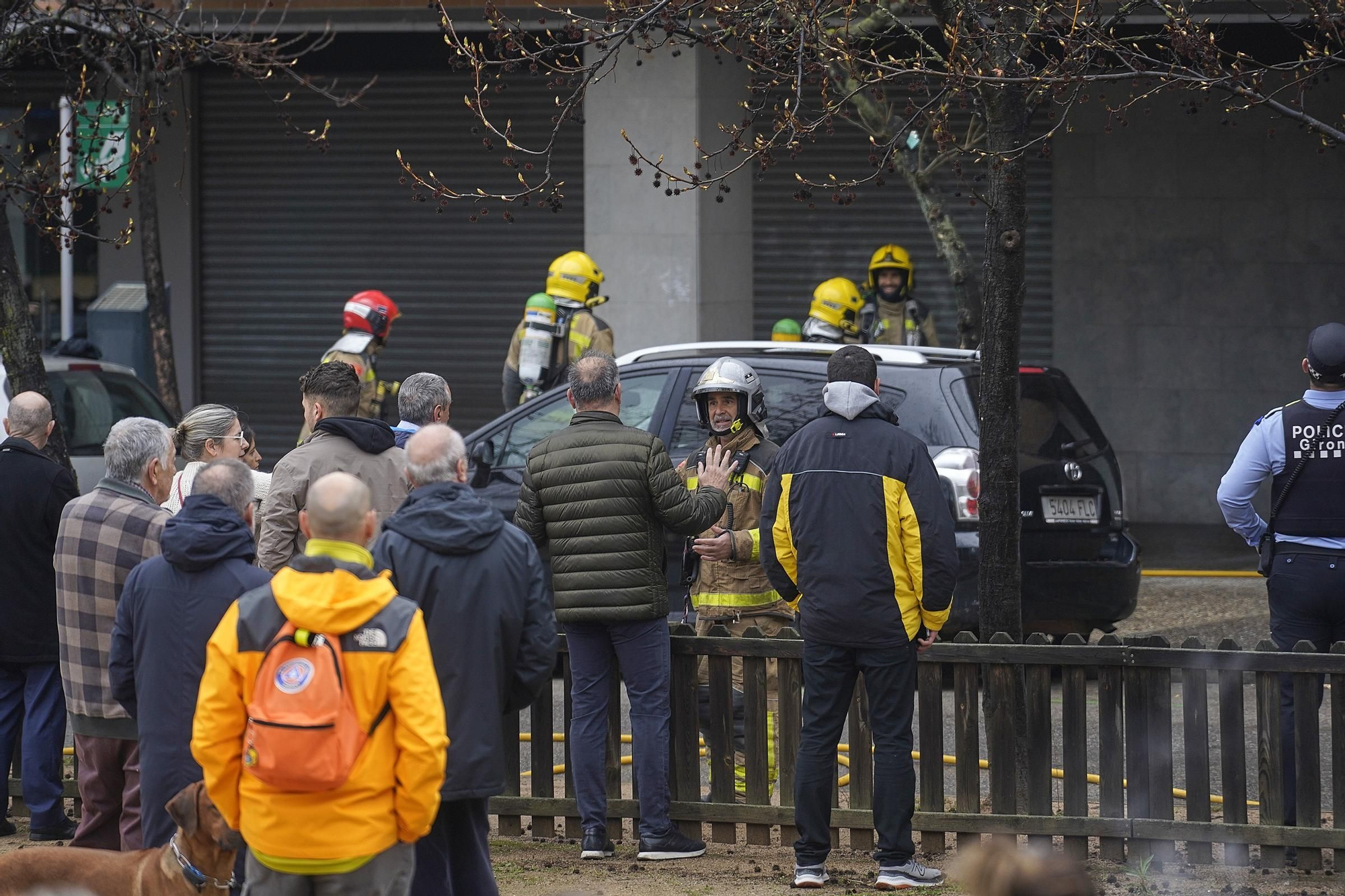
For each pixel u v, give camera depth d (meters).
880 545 13.27
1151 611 26.38
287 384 38.75
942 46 25.55
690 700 15.12
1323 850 13.98
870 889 13.67
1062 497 21.52
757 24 15.82
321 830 8.84
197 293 38.88
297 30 32.75
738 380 15.52
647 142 33.69
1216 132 35.47
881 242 36.22
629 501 14.21
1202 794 14.14
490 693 11.16
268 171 38.28
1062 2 16.69
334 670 8.75
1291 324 35.56
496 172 37.19
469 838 11.52
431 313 37.97
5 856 10.53
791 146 15.23
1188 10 16.28
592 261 31.08
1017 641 15.86
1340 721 13.84
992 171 15.59
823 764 13.59
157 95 22.94
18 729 15.86
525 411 22.59
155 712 11.53
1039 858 5.93
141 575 11.70
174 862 10.36
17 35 20.92
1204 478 36.19
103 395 26.95
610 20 17.03
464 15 31.64
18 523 15.16
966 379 21.03
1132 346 36.28
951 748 19.58
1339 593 14.23
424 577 11.03
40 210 19.91
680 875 14.18
